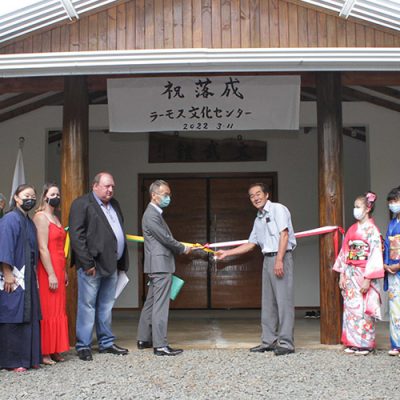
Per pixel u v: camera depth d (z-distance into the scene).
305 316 7.22
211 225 8.43
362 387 3.62
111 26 4.64
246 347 4.87
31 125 7.32
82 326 4.38
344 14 4.53
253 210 8.41
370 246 4.51
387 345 4.96
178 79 5.25
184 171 8.42
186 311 8.07
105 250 4.39
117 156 8.46
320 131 4.93
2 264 3.99
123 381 3.77
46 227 4.23
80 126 4.96
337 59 4.47
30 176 7.27
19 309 3.96
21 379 3.82
